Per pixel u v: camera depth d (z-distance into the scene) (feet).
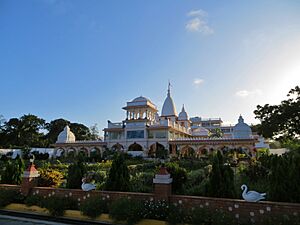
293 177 27.66
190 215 26.45
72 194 34.88
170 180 30.32
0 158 148.87
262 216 24.57
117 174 35.29
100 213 29.99
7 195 36.04
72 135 195.42
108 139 170.09
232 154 112.27
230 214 25.58
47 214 32.50
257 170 48.67
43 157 167.94
